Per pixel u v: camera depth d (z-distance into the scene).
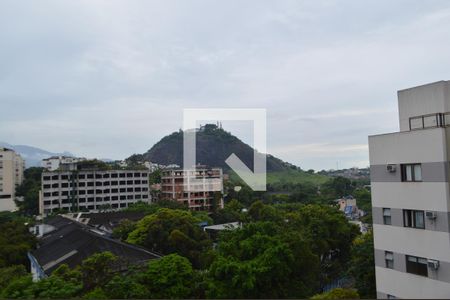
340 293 13.97
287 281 18.28
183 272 16.86
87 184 77.00
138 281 15.97
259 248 18.69
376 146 15.66
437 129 13.30
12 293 13.46
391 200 14.98
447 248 12.91
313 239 30.52
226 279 16.84
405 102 16.14
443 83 14.70
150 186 85.75
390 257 15.02
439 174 13.20
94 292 14.03
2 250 30.25
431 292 13.35
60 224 43.44
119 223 42.84
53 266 23.73
